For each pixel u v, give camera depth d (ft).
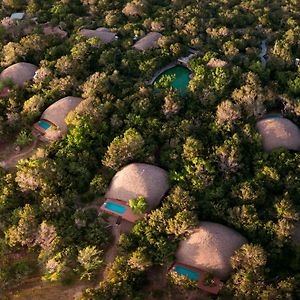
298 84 286.87
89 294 175.73
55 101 288.51
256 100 268.82
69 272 196.13
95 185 230.48
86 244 202.39
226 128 254.06
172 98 270.87
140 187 221.46
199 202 215.31
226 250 193.57
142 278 190.39
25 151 262.47
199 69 299.38
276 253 193.26
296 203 219.41
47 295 190.19
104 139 256.52
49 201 211.41
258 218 204.54
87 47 319.47
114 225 217.56
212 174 229.25
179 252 198.80
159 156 249.34
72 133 247.50
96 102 269.03
